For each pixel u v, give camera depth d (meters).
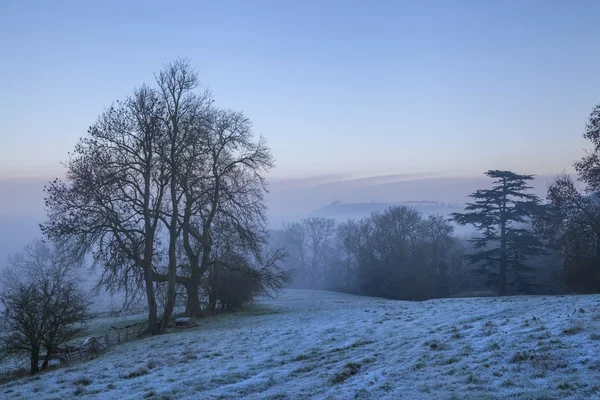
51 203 31.66
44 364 24.64
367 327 23.16
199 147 35.94
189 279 40.03
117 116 33.19
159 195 34.47
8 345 24.70
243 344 22.69
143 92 33.78
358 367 15.51
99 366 20.94
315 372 15.38
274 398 12.78
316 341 20.92
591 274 46.47
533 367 12.22
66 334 25.36
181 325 34.94
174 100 35.38
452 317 23.16
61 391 15.93
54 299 25.73
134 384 15.90
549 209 50.09
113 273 34.25
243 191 38.41
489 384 11.51
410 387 12.22
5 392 17.50
